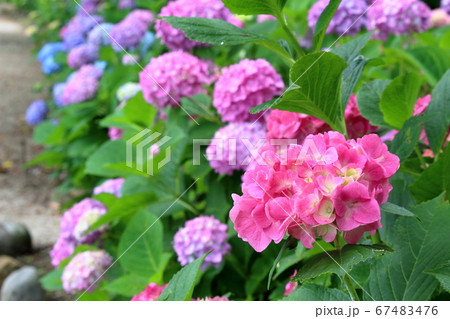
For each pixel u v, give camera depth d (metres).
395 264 0.78
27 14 10.26
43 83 5.81
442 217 0.77
